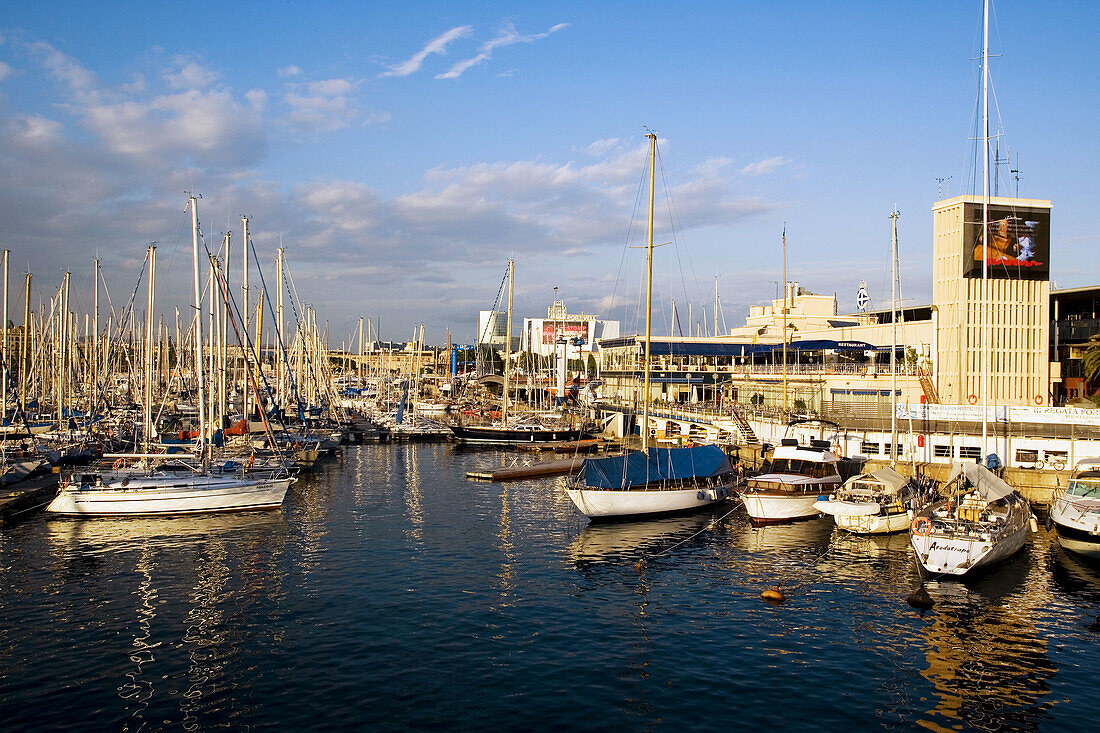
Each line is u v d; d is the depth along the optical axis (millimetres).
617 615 31969
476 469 75500
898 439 62656
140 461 54844
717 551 42750
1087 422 58938
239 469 55000
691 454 56875
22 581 35781
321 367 124875
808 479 52438
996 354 78125
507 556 41281
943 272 80875
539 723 22516
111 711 23141
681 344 108875
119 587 34938
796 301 131875
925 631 30297
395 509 54125
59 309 91938
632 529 48188
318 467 76562
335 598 33625
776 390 93125
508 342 102500
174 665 26438
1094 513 40250
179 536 44656
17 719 22609
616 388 125125
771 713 23344
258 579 36344
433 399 144000
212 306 65938
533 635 29547
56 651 27578
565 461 80062
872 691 24953
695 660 27297
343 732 21906
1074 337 87375
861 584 36500
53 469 59406
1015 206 78312
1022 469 54688
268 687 24766
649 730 22172
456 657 27281
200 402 53906
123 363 111312
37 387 103312
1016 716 23422
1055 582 36562
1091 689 25281
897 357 90062
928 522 39188
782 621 31391
